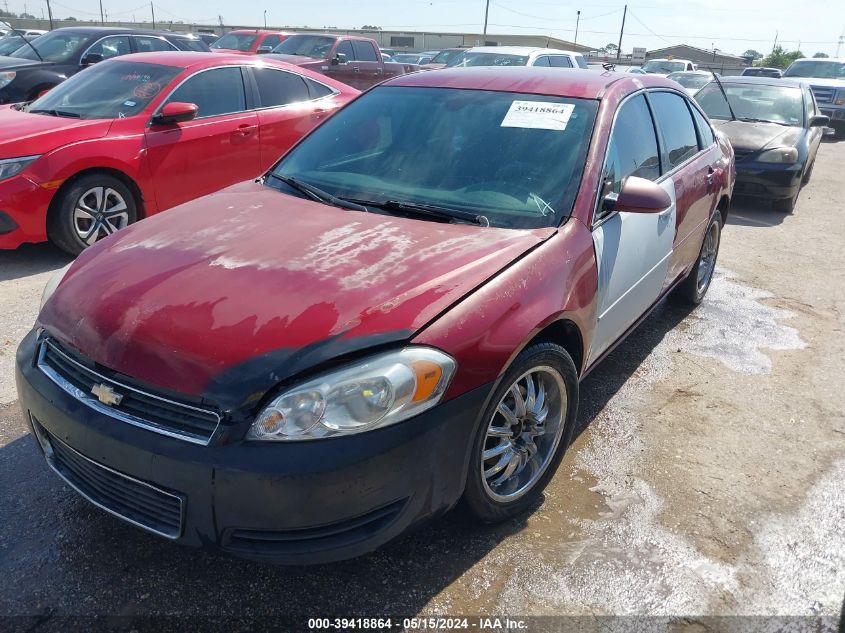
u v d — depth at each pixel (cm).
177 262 247
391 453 206
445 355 217
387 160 330
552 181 300
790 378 413
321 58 1366
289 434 200
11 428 323
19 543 253
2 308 454
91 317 228
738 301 538
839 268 633
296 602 234
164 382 206
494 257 253
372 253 251
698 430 351
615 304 322
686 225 412
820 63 1961
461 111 343
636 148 350
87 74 638
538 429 276
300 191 325
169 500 207
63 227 530
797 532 278
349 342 208
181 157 591
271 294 224
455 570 250
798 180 826
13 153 505
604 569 253
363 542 212
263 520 200
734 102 955
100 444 212
